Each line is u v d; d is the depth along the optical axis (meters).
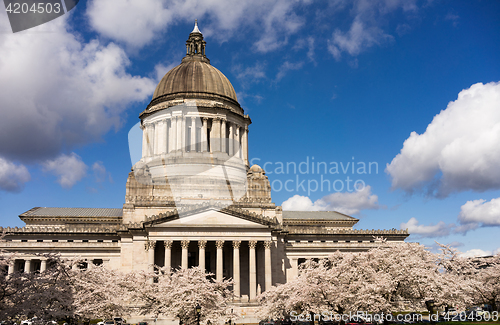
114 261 108.94
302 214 144.38
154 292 71.25
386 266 69.31
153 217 100.56
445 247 84.88
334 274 67.38
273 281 107.50
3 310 47.53
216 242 101.88
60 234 108.94
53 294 52.84
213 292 66.31
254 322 96.19
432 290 66.38
